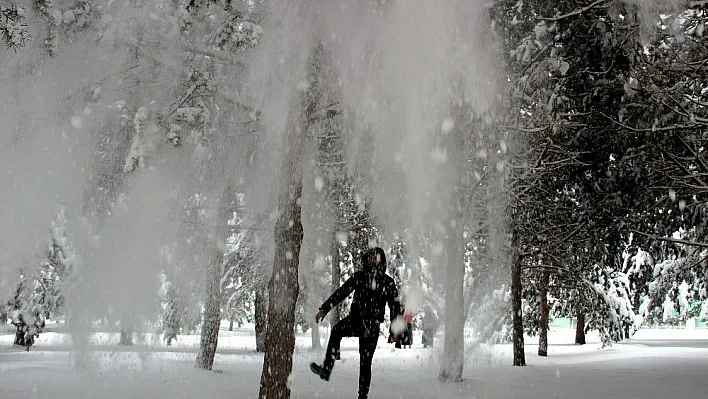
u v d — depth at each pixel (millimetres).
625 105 8914
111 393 7789
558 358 19500
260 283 18859
